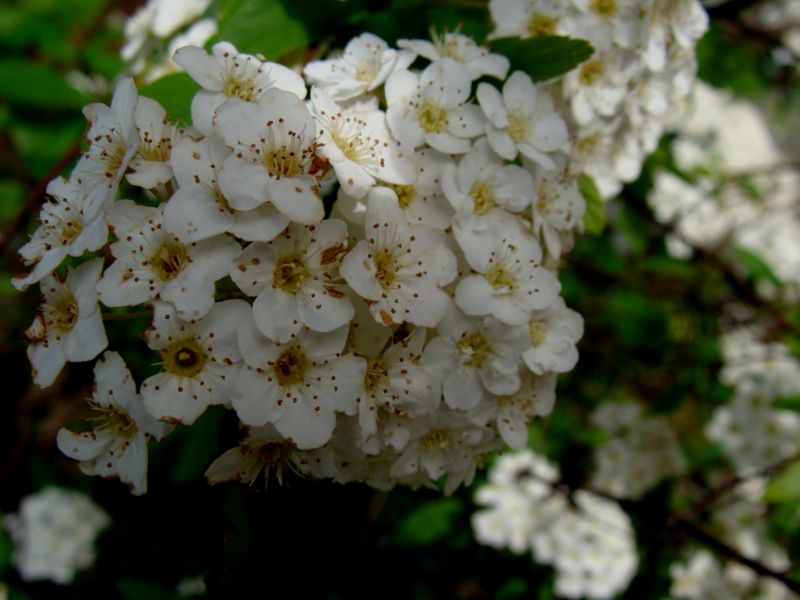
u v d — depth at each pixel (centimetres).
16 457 15
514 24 8
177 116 7
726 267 15
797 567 13
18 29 15
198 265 6
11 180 15
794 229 17
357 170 6
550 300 7
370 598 11
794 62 17
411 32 8
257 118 6
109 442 6
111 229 6
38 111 14
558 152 8
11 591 15
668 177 16
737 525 14
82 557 14
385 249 6
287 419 6
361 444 6
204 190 6
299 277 6
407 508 13
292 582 7
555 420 15
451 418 7
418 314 6
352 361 6
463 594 14
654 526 11
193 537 8
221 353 6
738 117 19
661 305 15
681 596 14
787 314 15
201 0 10
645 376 15
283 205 6
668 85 9
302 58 8
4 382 16
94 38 17
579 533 13
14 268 14
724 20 11
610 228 15
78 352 6
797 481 9
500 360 7
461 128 7
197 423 7
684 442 15
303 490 7
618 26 8
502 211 7
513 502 13
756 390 14
